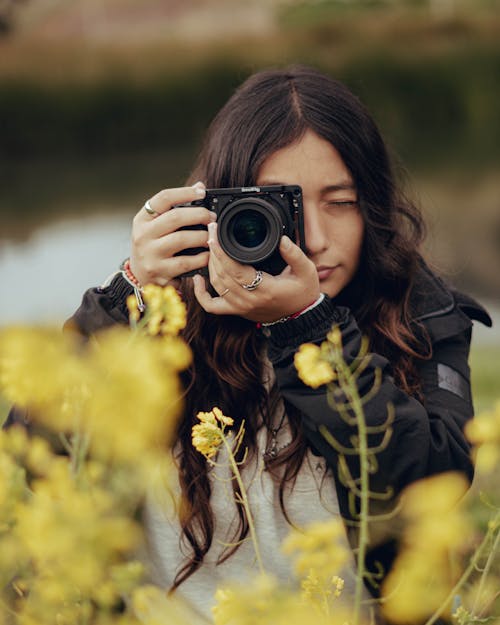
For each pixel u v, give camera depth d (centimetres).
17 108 2841
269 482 248
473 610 185
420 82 2888
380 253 256
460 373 259
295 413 246
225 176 251
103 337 235
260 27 3058
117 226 1595
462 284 1077
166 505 250
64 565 148
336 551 157
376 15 3066
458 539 156
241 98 256
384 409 221
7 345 160
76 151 2859
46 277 1238
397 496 227
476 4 3100
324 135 244
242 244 228
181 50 2994
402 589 169
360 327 262
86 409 162
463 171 2019
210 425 191
